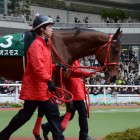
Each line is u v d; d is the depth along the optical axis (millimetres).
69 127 9203
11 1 33438
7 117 11633
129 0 41344
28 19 33031
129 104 17250
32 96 5062
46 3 35875
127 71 26281
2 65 6305
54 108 5098
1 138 5227
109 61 6371
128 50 31344
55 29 6406
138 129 5125
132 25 31859
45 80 4906
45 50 5043
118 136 5020
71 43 6324
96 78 19969
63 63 6129
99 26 30672
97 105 16828
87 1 39156
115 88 18703
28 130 8633
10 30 28469
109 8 40531
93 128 9234
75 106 6395
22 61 6223
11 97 15906
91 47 6398
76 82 6363
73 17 38094
